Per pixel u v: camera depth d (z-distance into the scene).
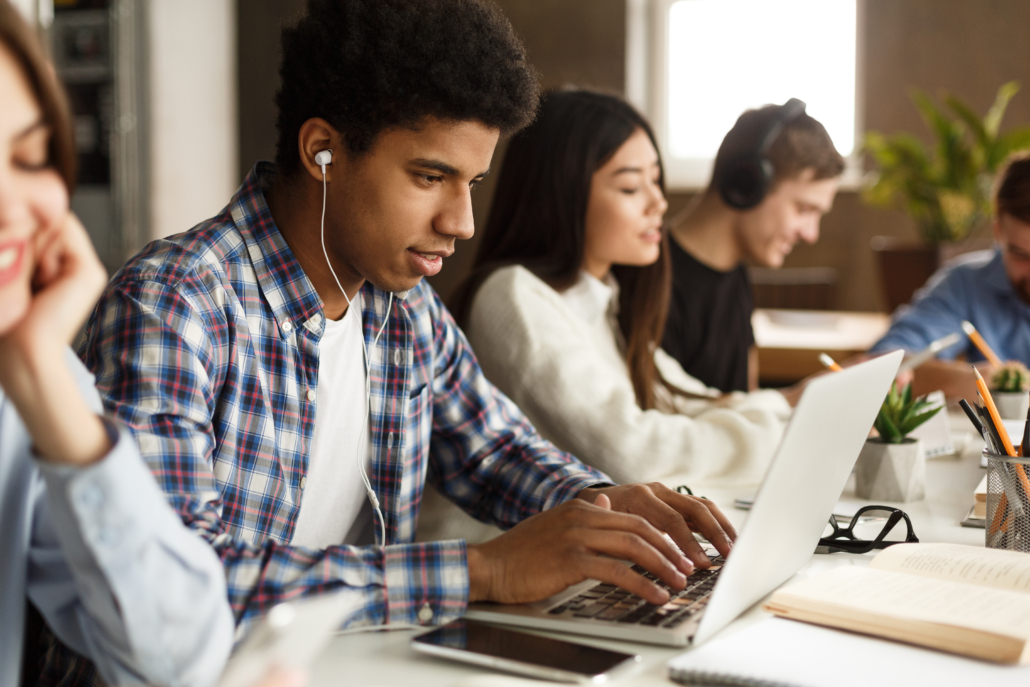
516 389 1.31
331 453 0.96
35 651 0.76
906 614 0.67
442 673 0.66
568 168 1.46
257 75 4.32
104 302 0.81
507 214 1.52
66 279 0.55
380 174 0.84
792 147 1.92
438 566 0.75
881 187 3.48
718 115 4.46
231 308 0.85
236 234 0.89
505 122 0.85
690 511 0.91
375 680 0.64
